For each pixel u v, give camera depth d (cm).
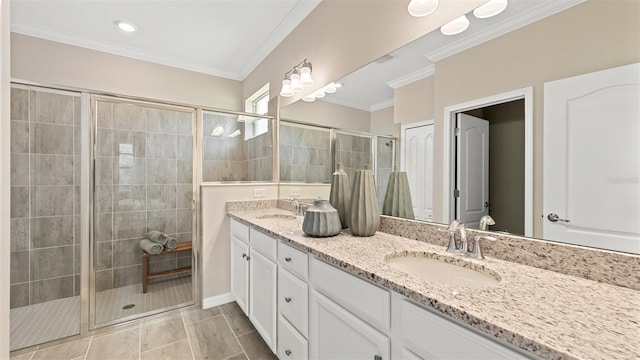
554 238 94
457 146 123
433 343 74
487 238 109
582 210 87
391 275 89
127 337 192
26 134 228
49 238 235
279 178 271
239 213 240
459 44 121
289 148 254
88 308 201
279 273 156
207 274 238
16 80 192
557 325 59
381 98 161
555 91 92
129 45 279
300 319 135
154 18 234
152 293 254
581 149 87
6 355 42
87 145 211
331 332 113
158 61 304
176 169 254
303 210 228
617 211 80
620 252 80
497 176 109
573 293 75
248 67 330
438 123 131
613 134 80
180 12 226
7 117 42
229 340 189
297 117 241
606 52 81
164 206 257
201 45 281
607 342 52
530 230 100
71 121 240
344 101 188
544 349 52
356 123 178
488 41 111
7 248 42
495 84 109
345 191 175
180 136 253
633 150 77
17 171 226
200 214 243
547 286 80
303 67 208
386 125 158
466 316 64
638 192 76
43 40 248
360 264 100
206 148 255
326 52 204
